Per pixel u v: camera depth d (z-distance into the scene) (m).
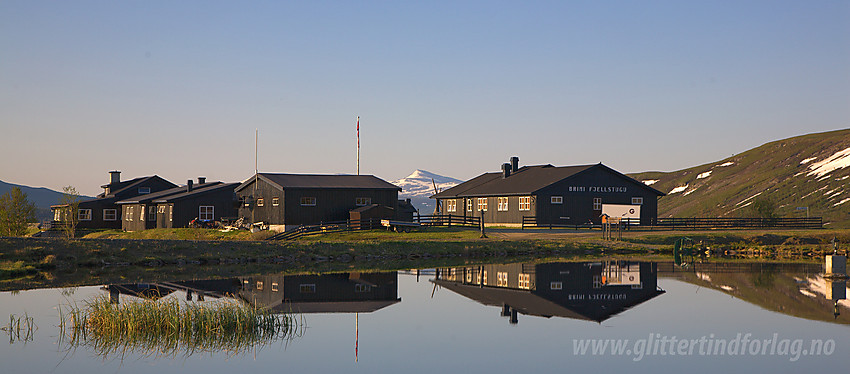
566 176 65.06
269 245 44.97
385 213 59.50
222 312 19.16
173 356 16.19
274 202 59.66
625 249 49.56
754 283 29.73
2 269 33.81
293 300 25.05
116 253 39.81
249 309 19.72
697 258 44.91
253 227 59.34
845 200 132.38
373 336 18.48
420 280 31.73
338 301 24.88
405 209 77.38
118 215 82.25
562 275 33.69
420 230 58.22
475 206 74.06
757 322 20.16
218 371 14.87
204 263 40.41
